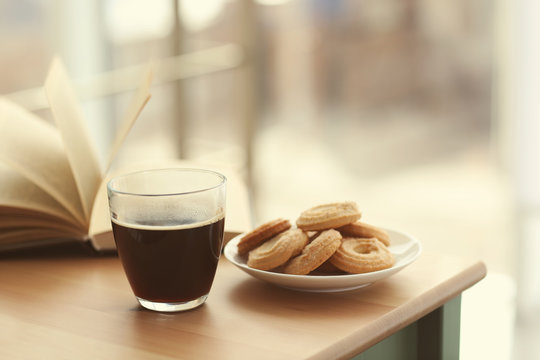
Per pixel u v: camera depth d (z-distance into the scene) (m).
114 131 2.42
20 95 2.07
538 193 3.04
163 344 0.62
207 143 2.85
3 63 2.01
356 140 4.40
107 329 0.65
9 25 2.01
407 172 3.97
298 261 0.71
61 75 0.91
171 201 0.66
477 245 2.85
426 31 4.56
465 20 4.48
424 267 0.80
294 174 3.91
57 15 2.17
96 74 2.33
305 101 4.46
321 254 0.71
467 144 4.44
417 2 4.55
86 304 0.71
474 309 2.20
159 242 0.66
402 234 0.82
